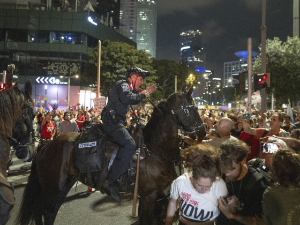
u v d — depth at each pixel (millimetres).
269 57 32688
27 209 4152
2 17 44812
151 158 4113
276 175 2322
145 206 4094
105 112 4016
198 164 2434
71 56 46094
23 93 3574
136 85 4168
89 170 4004
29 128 3574
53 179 4141
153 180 4090
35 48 45438
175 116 4148
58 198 4176
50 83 45344
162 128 4160
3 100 3033
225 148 2771
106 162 4035
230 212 2605
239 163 2744
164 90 50250
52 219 4059
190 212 2633
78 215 5406
